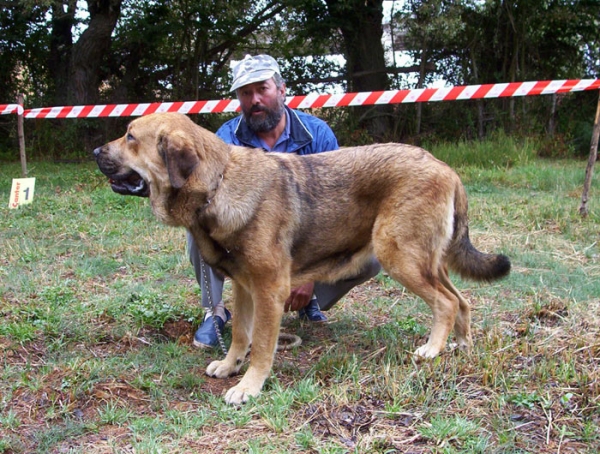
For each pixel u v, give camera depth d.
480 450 2.82
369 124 16.59
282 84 4.60
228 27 16.05
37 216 7.94
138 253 6.39
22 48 16.27
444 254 4.04
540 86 8.50
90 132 16.05
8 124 15.90
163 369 3.83
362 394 3.38
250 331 3.96
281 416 3.16
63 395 3.43
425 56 16.22
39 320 4.38
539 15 15.91
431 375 3.51
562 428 2.99
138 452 2.85
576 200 8.93
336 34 16.75
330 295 4.54
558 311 4.65
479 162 13.08
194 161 3.43
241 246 3.54
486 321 4.55
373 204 3.89
